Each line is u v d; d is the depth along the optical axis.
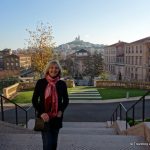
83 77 73.94
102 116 20.34
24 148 6.06
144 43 66.25
